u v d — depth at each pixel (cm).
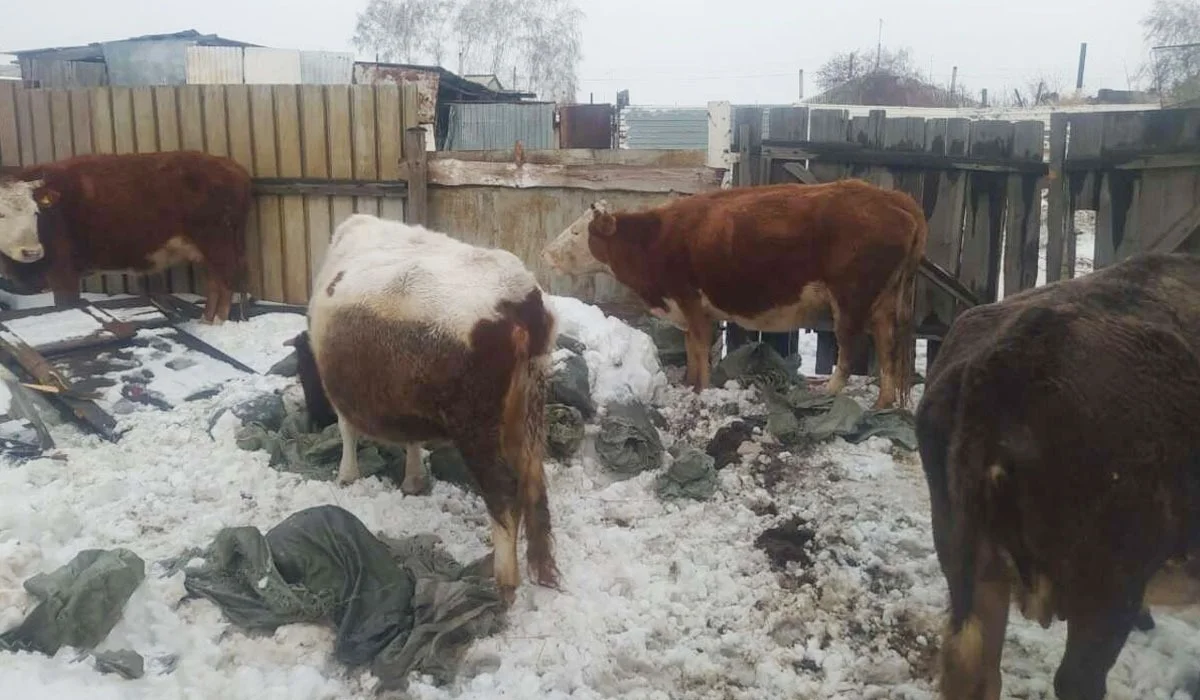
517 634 421
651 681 400
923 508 547
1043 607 294
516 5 4000
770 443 635
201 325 873
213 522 504
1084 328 294
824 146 807
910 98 3872
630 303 858
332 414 614
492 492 429
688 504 555
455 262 454
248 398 647
